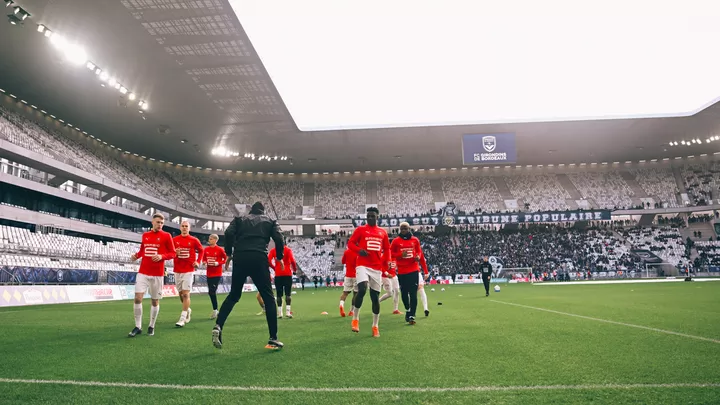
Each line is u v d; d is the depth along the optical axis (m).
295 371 4.52
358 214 53.69
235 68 28.73
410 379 4.13
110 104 33.59
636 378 4.03
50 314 11.77
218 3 21.94
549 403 3.36
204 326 8.76
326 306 14.82
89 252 28.83
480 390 3.72
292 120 38.34
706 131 43.06
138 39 24.78
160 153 47.16
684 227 49.53
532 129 41.91
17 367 4.81
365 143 45.59
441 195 55.34
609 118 38.94
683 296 15.02
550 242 48.50
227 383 4.06
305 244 51.16
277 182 58.09
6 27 22.78
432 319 9.39
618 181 54.53
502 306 12.53
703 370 4.29
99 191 37.44
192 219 48.81
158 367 4.77
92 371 4.59
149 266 7.57
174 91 31.73
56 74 28.47
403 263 8.73
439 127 41.06
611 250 47.06
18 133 28.67
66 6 21.39
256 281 5.88
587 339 6.25
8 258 18.75
